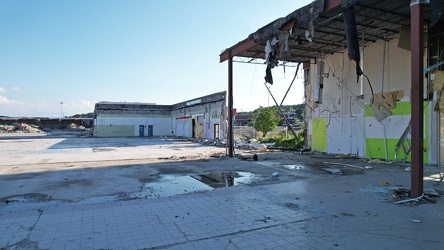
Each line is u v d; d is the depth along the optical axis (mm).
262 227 4191
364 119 12555
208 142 24516
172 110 43156
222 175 8688
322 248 3473
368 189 6535
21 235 3881
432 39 9852
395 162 10680
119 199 5961
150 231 4043
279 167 10133
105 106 39438
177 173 9102
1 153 15812
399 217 4582
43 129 57000
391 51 11336
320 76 14336
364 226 4195
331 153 14484
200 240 3730
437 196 5707
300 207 5188
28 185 7289
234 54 13062
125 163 11516
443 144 9539
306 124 17047
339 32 10992
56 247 3502
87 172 9289
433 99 9742
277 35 9672
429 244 3557
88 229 4117
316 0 7992
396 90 11141
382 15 9273
